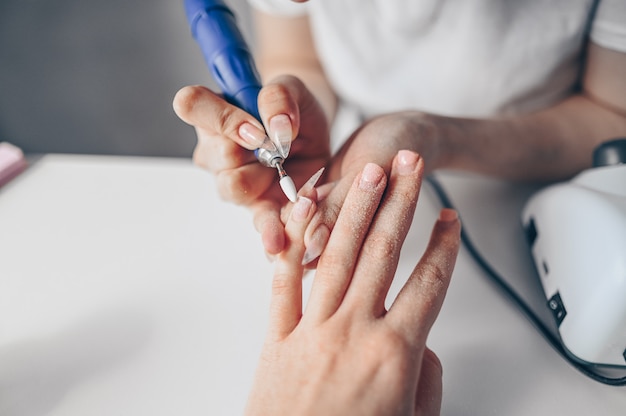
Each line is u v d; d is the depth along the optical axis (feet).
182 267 1.31
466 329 1.16
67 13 2.93
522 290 1.22
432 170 1.37
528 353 1.11
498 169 1.50
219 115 1.12
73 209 1.49
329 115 1.78
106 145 3.32
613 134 1.56
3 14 3.01
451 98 1.78
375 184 1.06
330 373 0.93
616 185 1.11
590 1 1.52
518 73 1.65
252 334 1.16
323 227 1.05
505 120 1.55
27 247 1.39
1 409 1.07
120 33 2.98
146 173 1.60
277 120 1.10
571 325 1.07
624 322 1.00
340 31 1.82
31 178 1.61
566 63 1.64
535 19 1.57
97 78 3.12
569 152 1.54
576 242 1.10
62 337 1.18
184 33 2.97
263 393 0.95
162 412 1.05
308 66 2.10
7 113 3.23
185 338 1.16
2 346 1.17
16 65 3.10
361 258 1.01
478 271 1.27
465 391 1.06
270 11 1.93
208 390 1.08
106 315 1.21
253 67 1.19
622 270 1.00
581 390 1.05
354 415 0.90
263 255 1.32
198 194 1.52
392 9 1.70
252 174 1.19
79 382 1.10
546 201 1.24
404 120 1.30
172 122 3.21
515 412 1.03
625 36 1.46
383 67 1.83
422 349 0.96
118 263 1.33
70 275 1.31
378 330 0.95
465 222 1.39
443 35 1.69
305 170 1.32
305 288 1.23
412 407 0.92
